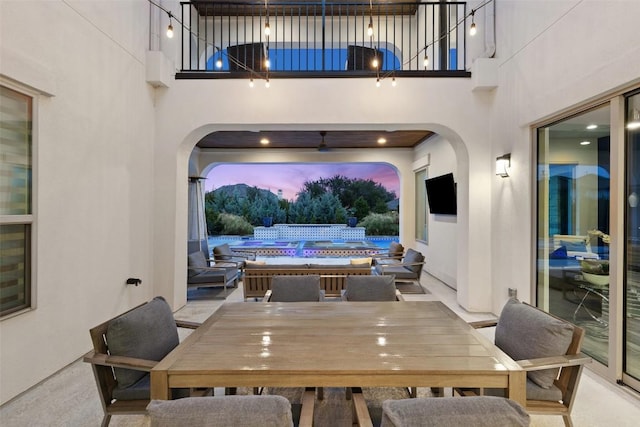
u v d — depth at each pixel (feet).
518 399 5.27
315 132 21.20
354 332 6.85
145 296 13.78
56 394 8.09
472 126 14.20
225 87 14.24
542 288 11.59
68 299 9.50
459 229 15.37
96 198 10.75
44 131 8.71
